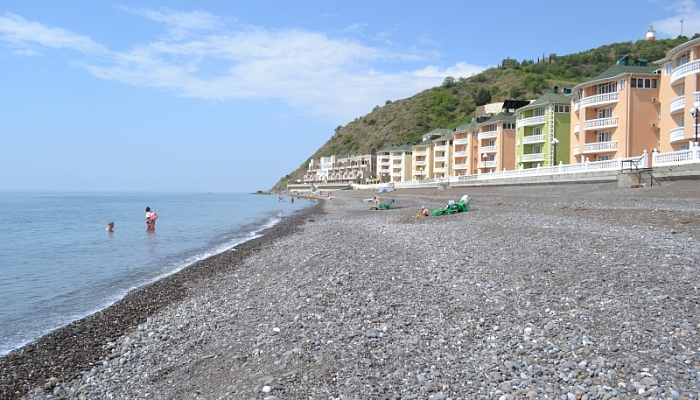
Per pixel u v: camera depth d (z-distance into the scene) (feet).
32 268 65.46
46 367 29.01
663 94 147.95
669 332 25.20
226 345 30.30
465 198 105.60
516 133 236.63
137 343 32.53
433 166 378.94
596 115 174.40
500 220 76.89
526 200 114.73
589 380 20.77
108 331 35.78
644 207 74.43
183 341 32.27
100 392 25.20
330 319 32.94
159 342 32.50
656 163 113.70
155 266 66.80
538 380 21.33
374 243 68.08
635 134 158.40
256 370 25.46
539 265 42.47
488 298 34.45
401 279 42.88
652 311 28.37
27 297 48.52
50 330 37.17
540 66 614.34
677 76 133.39
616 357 22.89
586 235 54.34
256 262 64.34
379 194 290.97
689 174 100.73
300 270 53.31
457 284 39.17
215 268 61.77
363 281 43.39
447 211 99.81
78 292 50.72
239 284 50.37
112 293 49.96
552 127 208.03
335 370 24.22
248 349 28.94
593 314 28.94
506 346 25.53
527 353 24.39
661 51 489.26
